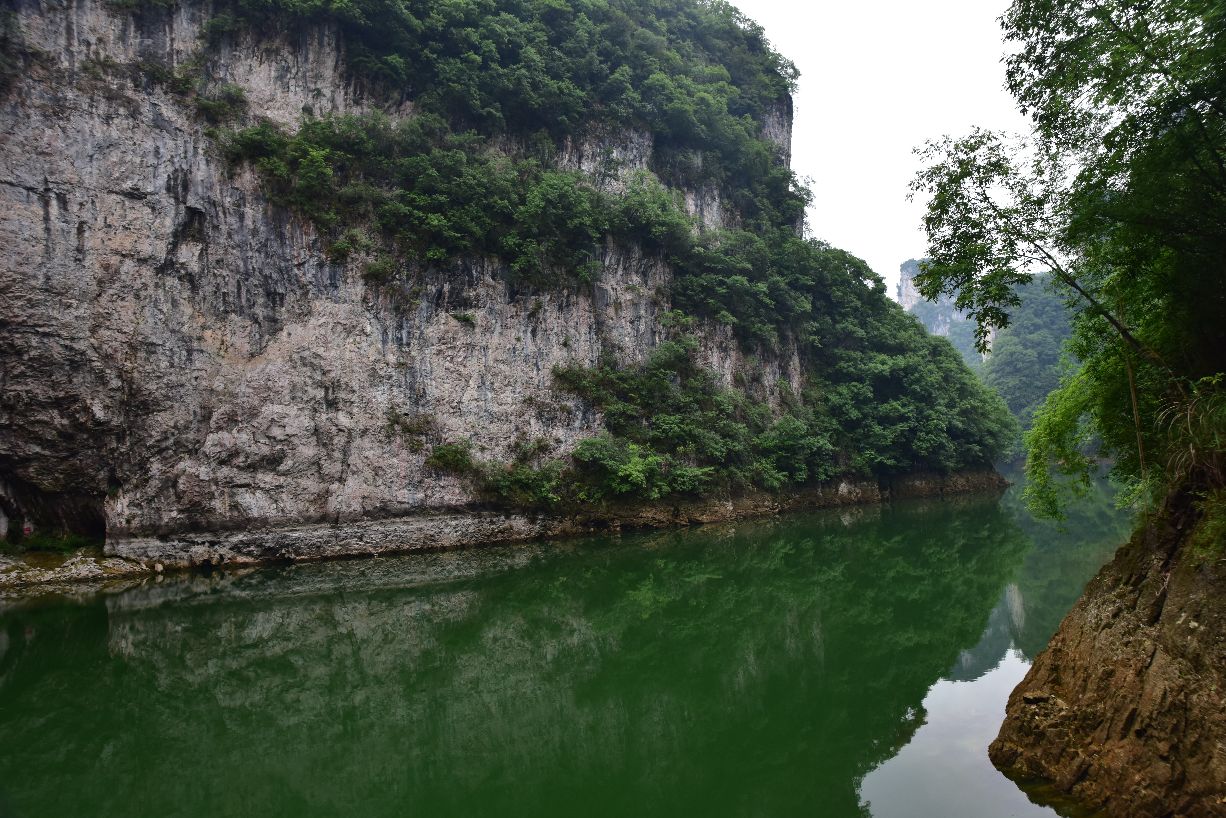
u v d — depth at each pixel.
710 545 26.55
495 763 10.65
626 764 10.59
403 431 25.05
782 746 10.94
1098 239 9.20
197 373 21.83
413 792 9.72
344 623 16.98
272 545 22.39
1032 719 8.58
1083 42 8.49
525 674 14.26
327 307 24.14
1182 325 9.62
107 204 20.83
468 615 17.83
